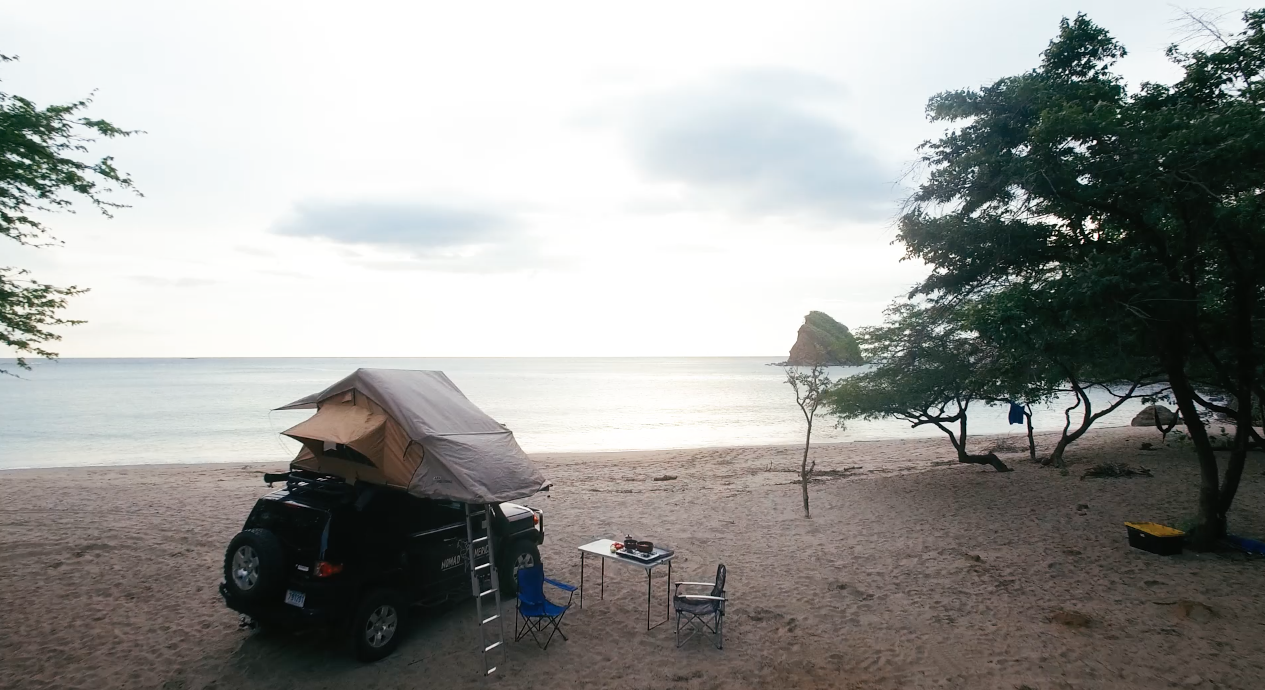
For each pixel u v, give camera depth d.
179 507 14.76
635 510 14.86
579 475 21.55
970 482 17.66
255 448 30.08
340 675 6.23
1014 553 10.68
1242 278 9.63
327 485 6.77
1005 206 10.93
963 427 19.17
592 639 7.18
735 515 14.28
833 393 18.80
